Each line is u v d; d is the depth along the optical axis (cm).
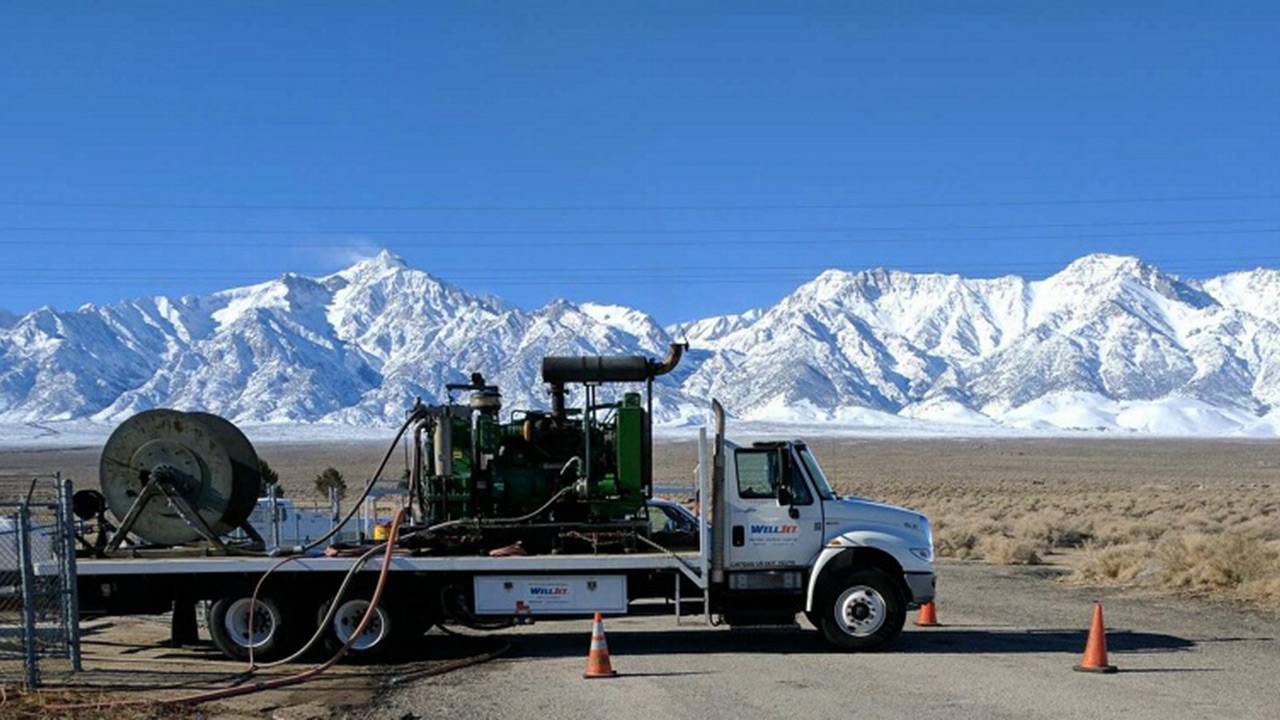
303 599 1681
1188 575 2472
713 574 1695
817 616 1689
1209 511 4741
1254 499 5781
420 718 1278
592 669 1494
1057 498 6375
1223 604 2205
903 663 1574
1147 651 1661
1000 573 2856
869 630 1680
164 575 1670
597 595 1677
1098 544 3600
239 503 1795
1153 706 1284
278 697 1392
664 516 2002
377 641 1658
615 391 2027
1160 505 5447
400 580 1673
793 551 1708
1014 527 4044
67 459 15988
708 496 1711
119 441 1761
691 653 1686
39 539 1828
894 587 1691
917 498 6712
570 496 1772
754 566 1706
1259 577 2403
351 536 2648
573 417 1814
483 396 1802
